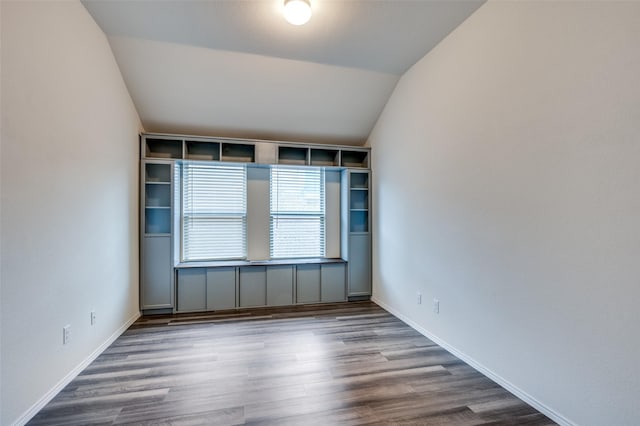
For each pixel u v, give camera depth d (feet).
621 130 4.57
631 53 4.46
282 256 14.37
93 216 8.00
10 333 5.18
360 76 11.09
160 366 7.68
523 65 6.23
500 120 6.82
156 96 10.84
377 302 13.39
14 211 5.27
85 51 7.64
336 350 8.66
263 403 6.17
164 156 12.57
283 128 13.01
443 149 8.86
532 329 6.04
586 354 5.08
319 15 7.96
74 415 5.74
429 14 7.80
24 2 5.52
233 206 13.78
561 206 5.47
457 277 8.25
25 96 5.54
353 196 14.61
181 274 12.03
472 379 7.08
